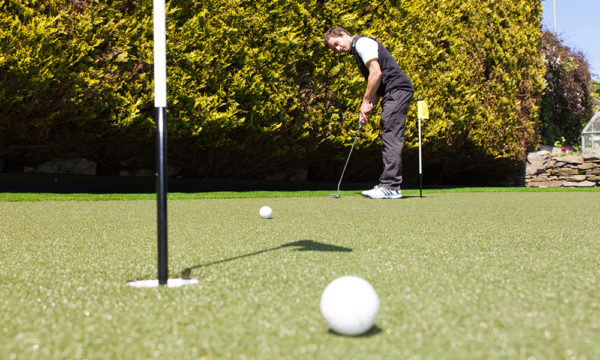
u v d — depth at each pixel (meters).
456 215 3.52
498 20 10.04
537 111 11.44
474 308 1.13
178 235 2.42
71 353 0.88
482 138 9.70
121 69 5.31
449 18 8.73
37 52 4.57
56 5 4.74
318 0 6.88
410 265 1.64
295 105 6.64
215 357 0.85
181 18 5.66
